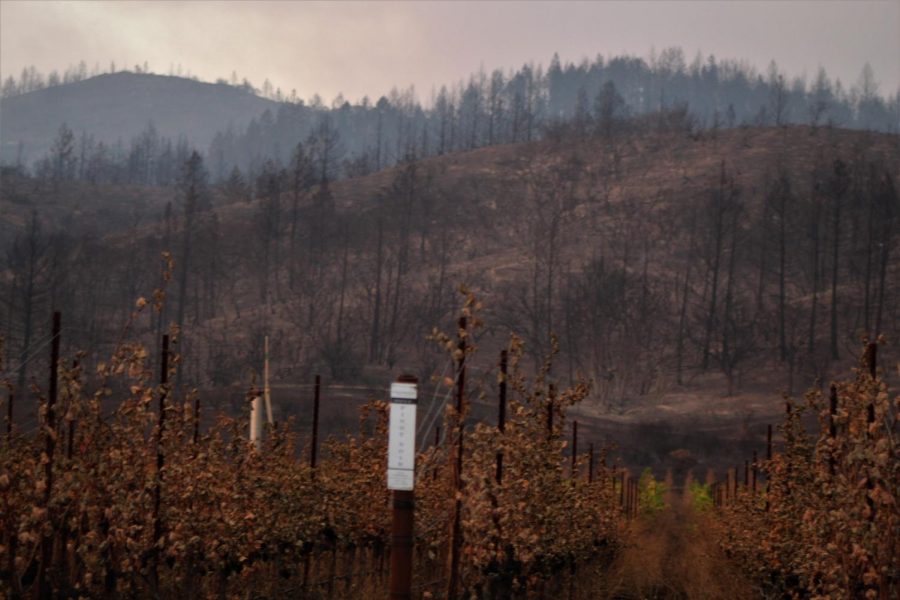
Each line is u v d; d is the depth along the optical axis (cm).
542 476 1543
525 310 11881
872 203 12600
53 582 1211
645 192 16938
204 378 8425
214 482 1406
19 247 10088
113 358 1241
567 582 1923
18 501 1187
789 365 10638
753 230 14550
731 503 2648
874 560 1194
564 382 9994
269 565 1675
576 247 14988
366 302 12731
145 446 1286
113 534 1228
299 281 13675
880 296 11294
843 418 1252
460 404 1369
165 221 16162
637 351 10238
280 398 6988
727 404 9456
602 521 2302
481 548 1491
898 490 1177
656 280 13350
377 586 1736
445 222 16488
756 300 12781
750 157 18350
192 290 13038
